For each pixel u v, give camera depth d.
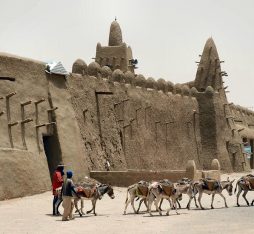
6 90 21.30
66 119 24.20
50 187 21.98
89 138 26.89
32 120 21.47
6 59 21.64
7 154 19.91
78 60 28.08
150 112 33.56
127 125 30.70
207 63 40.50
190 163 24.91
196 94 39.31
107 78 30.09
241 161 41.06
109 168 27.86
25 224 13.32
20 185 20.09
